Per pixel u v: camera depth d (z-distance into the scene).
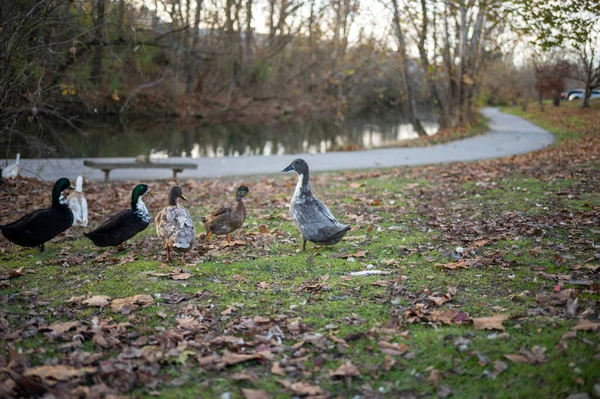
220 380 4.09
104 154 25.83
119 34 21.73
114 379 4.09
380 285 6.14
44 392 3.87
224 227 8.56
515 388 3.83
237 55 51.19
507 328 4.78
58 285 6.48
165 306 5.64
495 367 4.08
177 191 8.22
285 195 13.20
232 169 18.81
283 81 58.56
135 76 40.72
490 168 16.31
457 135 30.69
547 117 45.50
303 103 57.47
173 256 7.86
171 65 44.25
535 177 13.75
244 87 55.31
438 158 21.53
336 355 4.42
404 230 8.96
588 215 8.98
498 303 5.43
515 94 73.19
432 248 7.71
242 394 3.88
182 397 3.86
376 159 21.50
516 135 31.62
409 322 5.02
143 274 6.80
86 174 16.86
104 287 6.30
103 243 7.93
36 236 7.91
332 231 7.41
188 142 33.38
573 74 55.84
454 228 8.77
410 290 5.95
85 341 4.80
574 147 22.08
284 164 20.11
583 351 4.25
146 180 16.20
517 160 18.52
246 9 50.84
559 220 8.81
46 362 4.36
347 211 10.82
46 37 16.19
